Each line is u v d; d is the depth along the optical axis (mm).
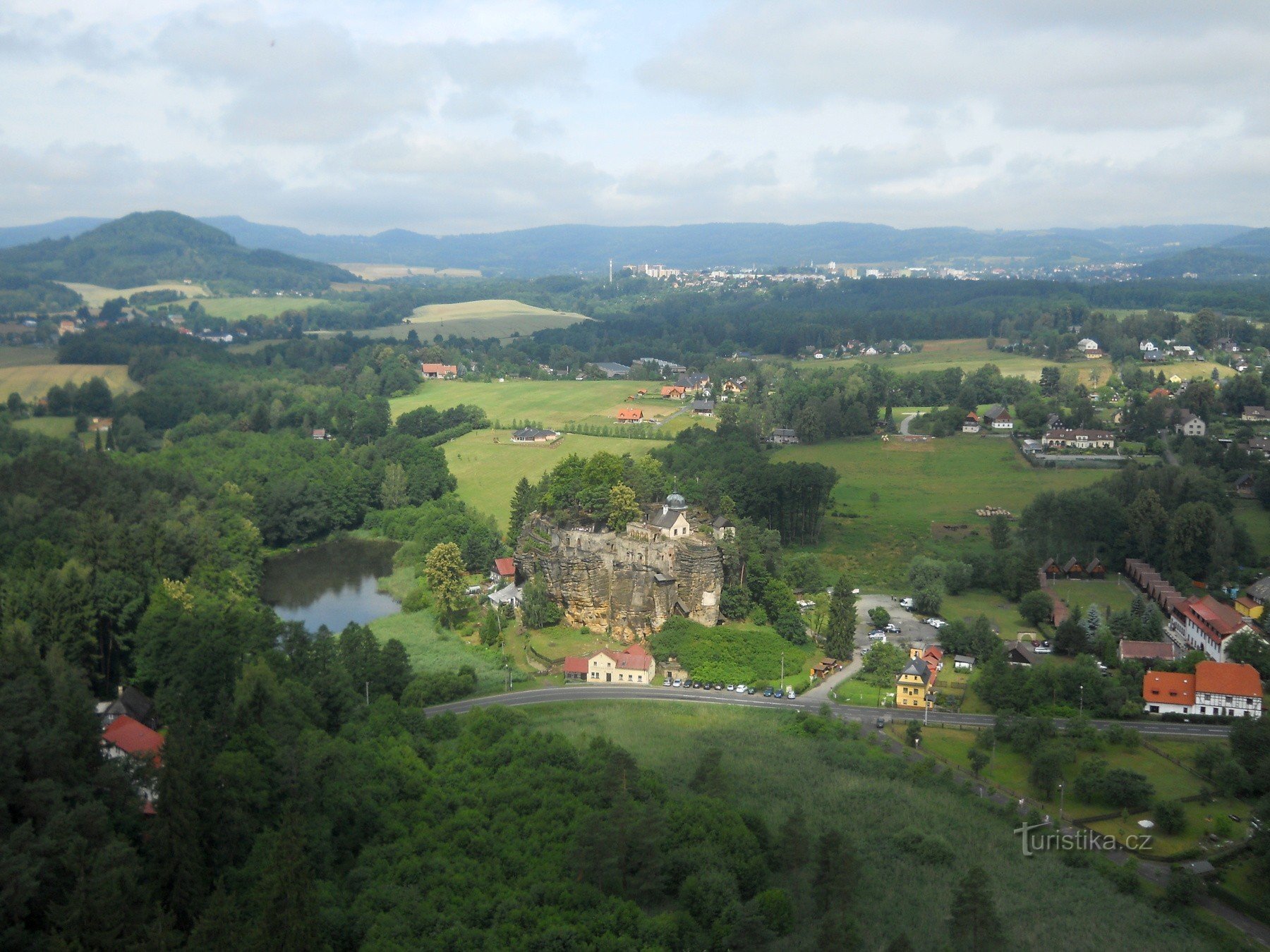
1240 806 168875
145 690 196750
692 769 176750
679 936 130000
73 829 121688
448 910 130125
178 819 123562
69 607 195000
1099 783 171375
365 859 142125
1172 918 140375
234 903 120938
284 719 160625
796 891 144500
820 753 186750
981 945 130125
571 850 140375
